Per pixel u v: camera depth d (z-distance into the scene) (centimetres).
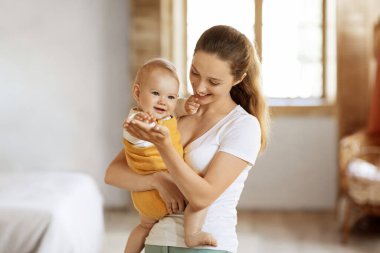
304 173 645
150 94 192
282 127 641
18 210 393
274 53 659
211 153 192
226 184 185
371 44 622
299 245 523
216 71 182
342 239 538
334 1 627
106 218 608
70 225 399
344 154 584
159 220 198
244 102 206
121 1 628
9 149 642
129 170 198
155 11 612
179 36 644
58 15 630
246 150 189
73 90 637
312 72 659
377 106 589
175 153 173
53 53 633
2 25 630
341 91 631
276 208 648
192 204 181
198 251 189
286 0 654
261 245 523
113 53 633
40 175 503
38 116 639
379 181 521
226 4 649
